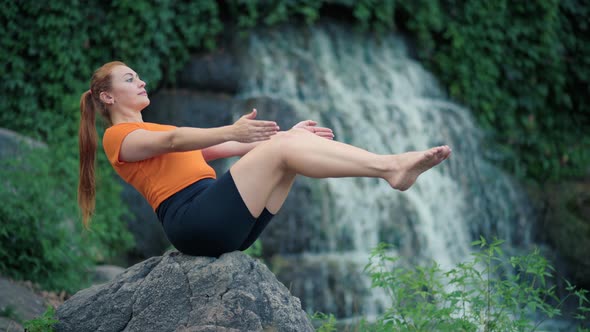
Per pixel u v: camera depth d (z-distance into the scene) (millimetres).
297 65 10094
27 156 6938
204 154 3629
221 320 3021
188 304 3123
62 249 6277
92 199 3570
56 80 8805
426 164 2814
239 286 3072
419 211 9273
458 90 11164
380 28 11016
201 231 3064
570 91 11750
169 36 9430
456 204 9875
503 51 11445
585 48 11625
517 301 3707
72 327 3279
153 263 3369
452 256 9438
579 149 11492
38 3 8633
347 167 2900
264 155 3029
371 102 9984
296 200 8523
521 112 11547
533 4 11430
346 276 8125
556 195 10781
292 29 10539
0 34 8578
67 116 8688
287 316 3137
